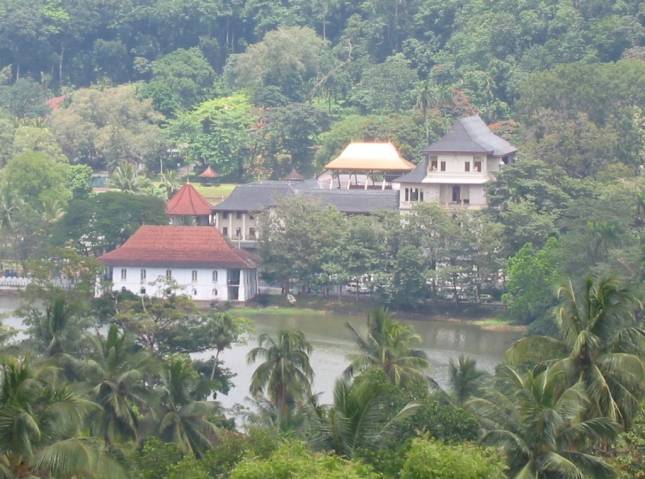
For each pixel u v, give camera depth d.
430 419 138.38
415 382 172.75
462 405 147.88
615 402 132.75
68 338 184.88
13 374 115.06
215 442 162.12
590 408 132.12
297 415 161.12
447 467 117.12
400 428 136.75
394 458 123.94
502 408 128.62
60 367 168.75
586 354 134.00
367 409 126.31
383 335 183.38
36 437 111.25
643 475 137.50
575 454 124.31
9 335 197.62
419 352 186.88
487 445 125.31
